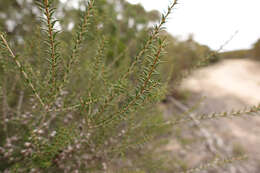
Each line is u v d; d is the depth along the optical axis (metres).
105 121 0.27
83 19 0.22
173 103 1.61
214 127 1.33
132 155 0.63
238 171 0.87
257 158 1.00
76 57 0.26
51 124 0.47
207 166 0.47
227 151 1.05
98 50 0.32
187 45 1.31
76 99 0.42
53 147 0.31
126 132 0.41
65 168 0.44
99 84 0.42
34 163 0.34
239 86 2.81
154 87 0.21
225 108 1.82
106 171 0.47
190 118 0.43
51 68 0.23
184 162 0.80
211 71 3.71
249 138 1.26
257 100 2.21
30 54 0.40
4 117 0.41
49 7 0.17
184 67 1.52
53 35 0.19
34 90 0.24
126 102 0.25
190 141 0.88
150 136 0.44
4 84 0.39
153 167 0.58
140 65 0.29
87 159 0.46
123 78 0.29
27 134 0.38
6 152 0.39
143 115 0.51
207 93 2.25
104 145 0.45
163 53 0.19
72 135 0.34
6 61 0.30
